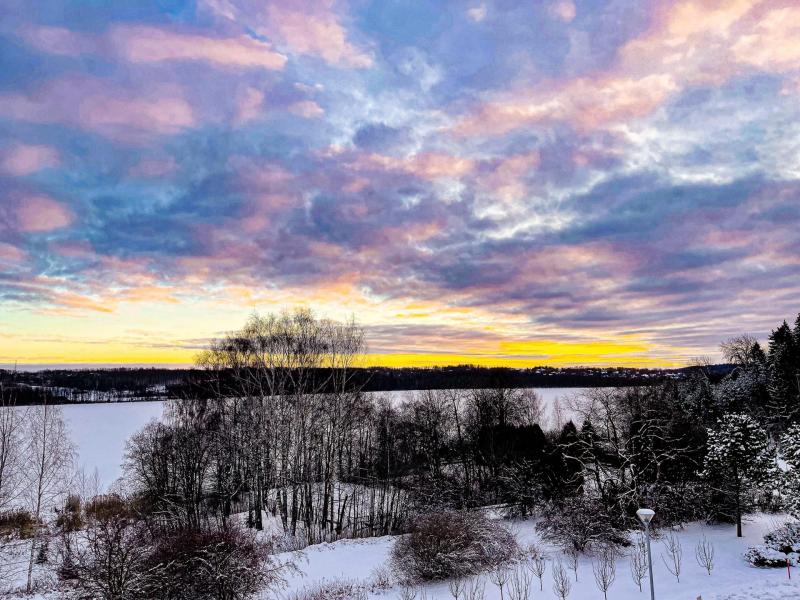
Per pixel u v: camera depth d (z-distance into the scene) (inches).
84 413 4106.8
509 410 2164.1
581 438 1376.7
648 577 706.2
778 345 2578.7
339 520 1315.2
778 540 760.3
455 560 796.0
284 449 1296.8
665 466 1223.5
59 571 653.3
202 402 1435.8
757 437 930.1
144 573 604.1
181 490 1375.5
